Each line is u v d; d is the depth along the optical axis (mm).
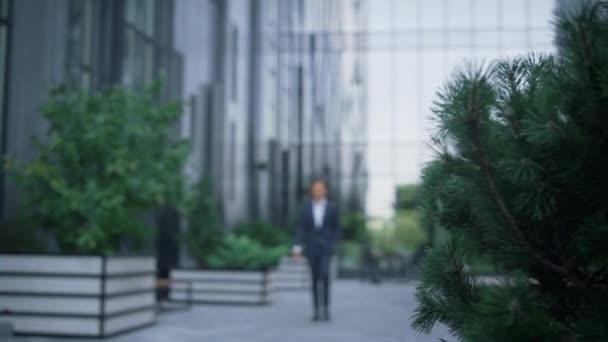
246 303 10328
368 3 26453
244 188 20844
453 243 1834
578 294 1598
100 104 7211
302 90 25891
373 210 25688
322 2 26312
